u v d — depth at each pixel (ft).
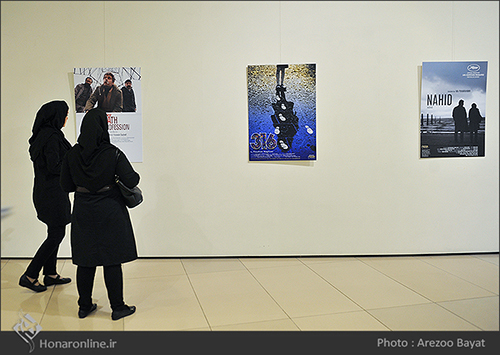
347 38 14.20
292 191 14.51
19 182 14.32
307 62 14.23
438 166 14.57
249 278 12.37
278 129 14.24
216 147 14.34
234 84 14.23
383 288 11.42
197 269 13.30
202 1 14.06
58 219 11.19
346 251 14.70
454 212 14.71
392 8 14.17
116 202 9.51
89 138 9.17
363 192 14.57
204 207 14.48
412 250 14.75
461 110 14.30
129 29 14.03
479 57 14.38
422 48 14.26
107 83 14.02
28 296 10.99
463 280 12.07
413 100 14.38
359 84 14.30
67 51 14.05
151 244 14.53
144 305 10.32
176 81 14.17
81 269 9.51
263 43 14.16
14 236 14.43
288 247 14.64
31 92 14.11
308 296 10.84
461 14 14.25
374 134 14.42
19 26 13.98
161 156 14.32
